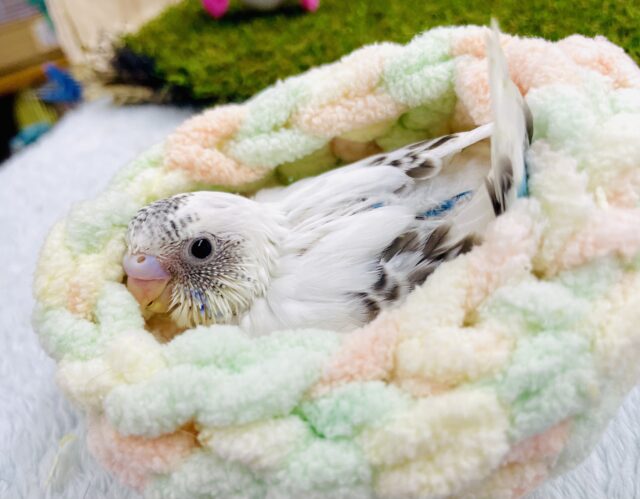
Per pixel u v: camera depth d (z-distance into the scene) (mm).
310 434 115
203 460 117
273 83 242
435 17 251
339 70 165
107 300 140
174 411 117
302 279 150
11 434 165
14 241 214
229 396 114
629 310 115
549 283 118
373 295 146
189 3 281
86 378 127
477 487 115
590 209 119
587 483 149
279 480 113
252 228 153
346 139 175
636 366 123
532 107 131
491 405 109
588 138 125
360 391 115
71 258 148
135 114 254
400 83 159
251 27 264
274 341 124
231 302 154
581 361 112
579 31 229
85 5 284
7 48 340
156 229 148
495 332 115
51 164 237
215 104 248
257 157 166
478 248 124
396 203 153
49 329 138
